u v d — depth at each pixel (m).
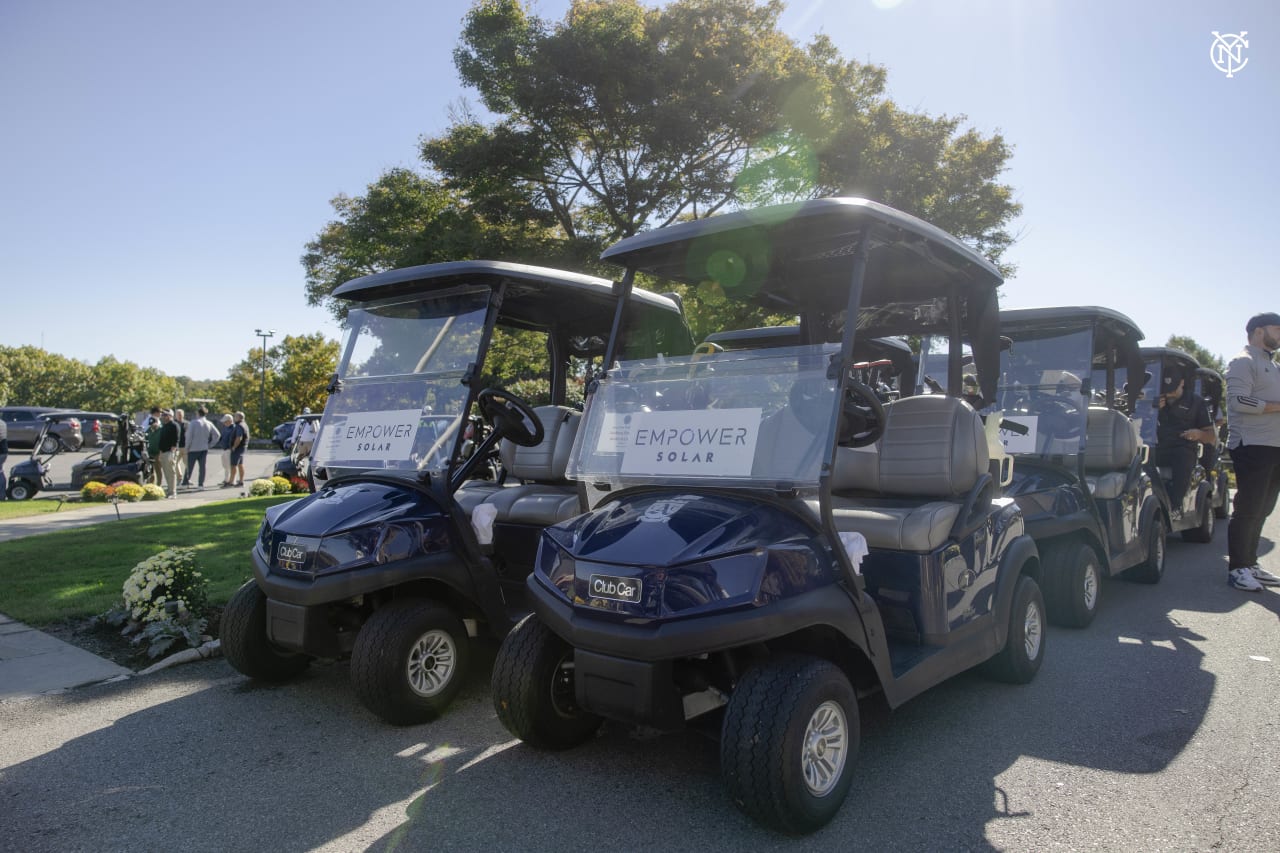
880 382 5.89
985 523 3.96
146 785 3.20
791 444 3.03
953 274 4.06
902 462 4.05
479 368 4.17
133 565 7.21
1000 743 3.53
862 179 13.51
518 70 12.94
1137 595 6.32
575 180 14.28
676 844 2.70
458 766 3.35
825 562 2.91
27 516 11.83
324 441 4.60
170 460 14.94
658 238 3.59
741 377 3.26
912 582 3.55
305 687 4.36
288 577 3.80
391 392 4.43
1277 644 4.98
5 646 5.02
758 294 4.40
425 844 2.72
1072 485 5.50
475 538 4.04
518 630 3.38
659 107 12.71
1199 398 8.02
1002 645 3.97
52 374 60.09
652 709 2.71
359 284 4.61
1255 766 3.26
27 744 3.61
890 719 3.82
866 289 4.30
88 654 4.87
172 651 4.88
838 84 14.35
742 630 2.63
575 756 3.43
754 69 13.31
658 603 2.71
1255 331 6.27
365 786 3.17
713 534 2.81
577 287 4.64
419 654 3.81
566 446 4.96
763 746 2.61
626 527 2.99
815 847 2.67
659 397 3.50
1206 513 8.64
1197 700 4.03
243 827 2.87
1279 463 6.36
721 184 13.70
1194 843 2.67
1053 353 5.79
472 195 14.04
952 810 2.92
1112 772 3.22
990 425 4.39
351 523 3.75
